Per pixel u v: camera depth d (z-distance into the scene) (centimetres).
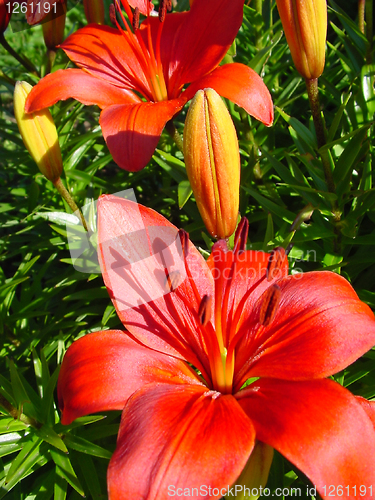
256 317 32
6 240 54
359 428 26
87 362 29
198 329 32
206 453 25
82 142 52
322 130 38
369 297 42
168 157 45
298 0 33
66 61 55
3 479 39
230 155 28
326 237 43
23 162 53
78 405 28
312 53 34
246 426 26
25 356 49
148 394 28
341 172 40
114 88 41
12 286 46
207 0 42
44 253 60
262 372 29
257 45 55
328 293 30
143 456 25
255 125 50
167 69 43
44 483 39
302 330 30
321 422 26
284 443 25
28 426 37
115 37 44
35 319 57
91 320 52
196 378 32
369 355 38
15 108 38
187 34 43
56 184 41
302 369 28
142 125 36
